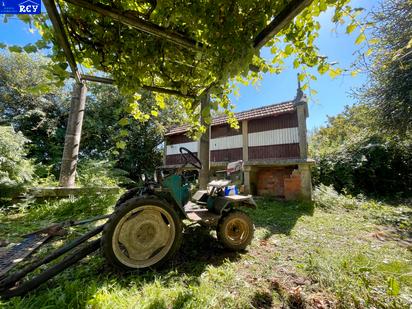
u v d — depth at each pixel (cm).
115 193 493
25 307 140
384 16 520
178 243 228
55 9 119
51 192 444
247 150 787
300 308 158
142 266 206
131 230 212
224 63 129
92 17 142
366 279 182
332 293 174
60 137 912
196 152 955
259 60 185
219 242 277
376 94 648
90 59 176
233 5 119
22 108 889
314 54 164
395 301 156
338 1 126
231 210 283
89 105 991
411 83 554
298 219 434
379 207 530
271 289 180
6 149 436
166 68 198
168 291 169
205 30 134
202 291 170
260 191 793
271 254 257
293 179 658
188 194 293
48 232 239
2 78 861
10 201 425
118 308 142
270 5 116
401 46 512
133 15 131
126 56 169
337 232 349
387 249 272
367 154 799
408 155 767
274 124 749
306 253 259
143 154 1152
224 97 275
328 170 823
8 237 284
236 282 190
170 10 126
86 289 159
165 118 1050
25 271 168
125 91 181
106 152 982
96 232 213
